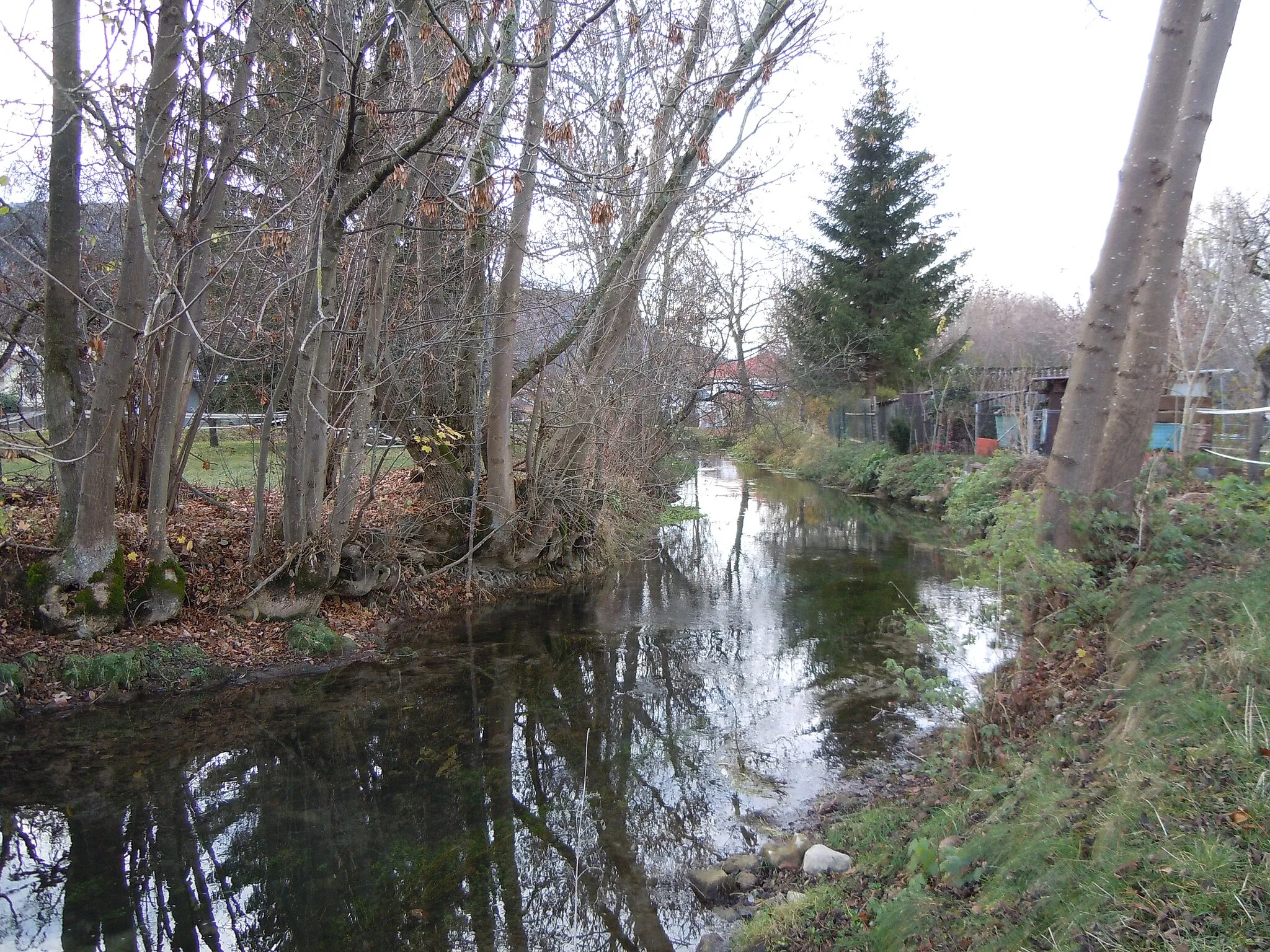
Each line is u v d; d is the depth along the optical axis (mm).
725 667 8492
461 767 6258
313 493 8891
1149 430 6902
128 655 7367
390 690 7859
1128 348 7027
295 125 9312
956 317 27078
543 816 5500
